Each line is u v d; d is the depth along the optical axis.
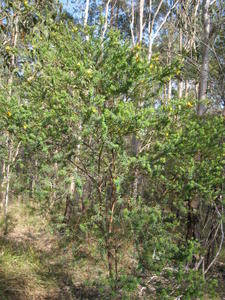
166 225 2.71
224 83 3.86
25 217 5.56
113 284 2.31
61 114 2.36
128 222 2.59
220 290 3.37
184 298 2.06
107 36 2.57
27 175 2.82
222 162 2.68
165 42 8.12
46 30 2.74
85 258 3.12
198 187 2.65
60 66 2.63
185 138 2.54
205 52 4.16
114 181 2.43
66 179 2.44
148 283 2.50
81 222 2.99
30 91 2.60
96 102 2.31
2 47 4.13
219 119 2.96
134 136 2.78
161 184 2.89
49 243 4.60
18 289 3.30
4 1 4.52
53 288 3.46
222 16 4.42
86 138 2.66
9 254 4.00
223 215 3.20
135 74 2.45
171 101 2.68
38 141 2.34
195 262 3.40
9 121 2.31
